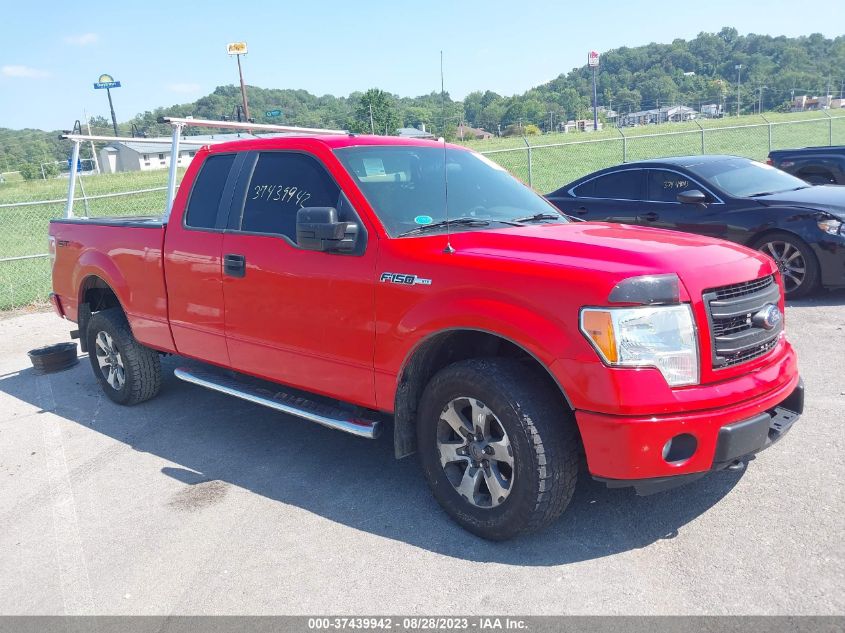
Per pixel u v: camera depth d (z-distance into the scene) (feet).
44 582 10.99
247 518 12.55
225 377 16.16
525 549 10.90
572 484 10.49
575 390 9.73
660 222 28.02
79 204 76.18
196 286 15.46
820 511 11.25
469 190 14.24
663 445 9.57
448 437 11.64
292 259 13.26
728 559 10.20
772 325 10.80
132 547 11.82
